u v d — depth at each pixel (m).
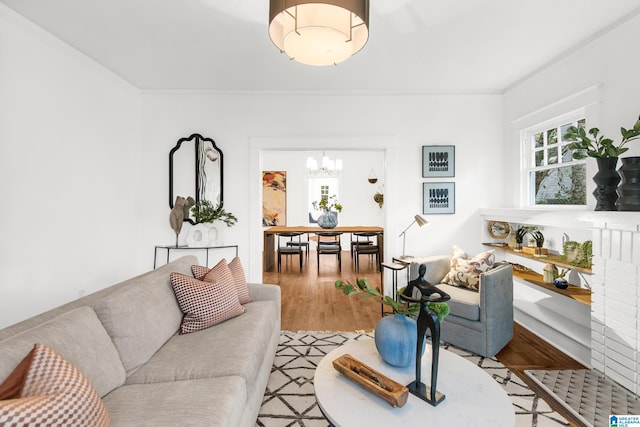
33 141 2.36
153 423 1.09
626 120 2.27
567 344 2.55
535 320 2.99
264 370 1.85
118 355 1.40
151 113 3.64
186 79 3.36
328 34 1.56
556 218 2.58
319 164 8.01
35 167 2.38
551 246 3.11
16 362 0.99
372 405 1.23
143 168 3.66
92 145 2.94
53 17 2.26
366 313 3.43
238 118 3.68
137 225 3.66
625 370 1.99
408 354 1.48
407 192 3.70
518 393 1.95
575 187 2.87
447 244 3.72
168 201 3.67
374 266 6.07
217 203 3.66
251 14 2.22
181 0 2.07
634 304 1.93
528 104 3.28
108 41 2.59
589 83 2.56
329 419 1.16
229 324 1.96
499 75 3.26
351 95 3.67
